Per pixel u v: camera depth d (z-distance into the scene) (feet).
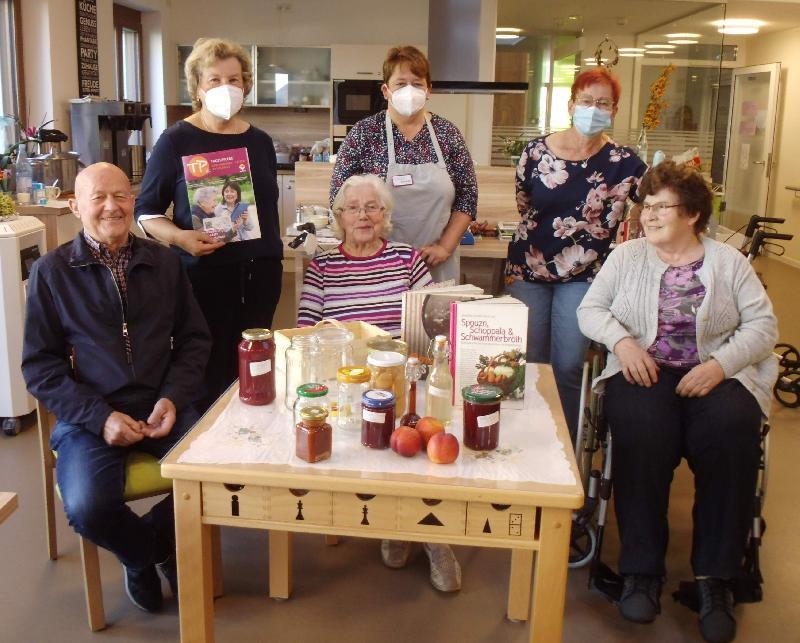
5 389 11.51
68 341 7.14
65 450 6.91
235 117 9.00
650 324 7.66
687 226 7.52
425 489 4.92
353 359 6.31
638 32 25.08
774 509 9.98
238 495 5.20
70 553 8.46
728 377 7.42
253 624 7.32
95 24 20.66
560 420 6.01
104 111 18.54
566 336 9.57
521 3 24.64
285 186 25.02
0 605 7.55
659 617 7.60
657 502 7.28
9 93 18.39
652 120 13.78
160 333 7.39
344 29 27.50
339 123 23.76
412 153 9.05
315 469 5.11
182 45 26.91
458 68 18.42
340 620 7.42
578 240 9.32
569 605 7.75
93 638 7.08
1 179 13.87
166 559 7.30
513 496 4.87
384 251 7.97
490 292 15.05
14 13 18.03
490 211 14.25
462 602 7.77
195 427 5.76
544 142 9.38
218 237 8.67
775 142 30.12
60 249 7.14
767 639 7.34
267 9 27.20
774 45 30.50
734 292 7.55
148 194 8.67
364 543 8.85
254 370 6.13
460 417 6.03
